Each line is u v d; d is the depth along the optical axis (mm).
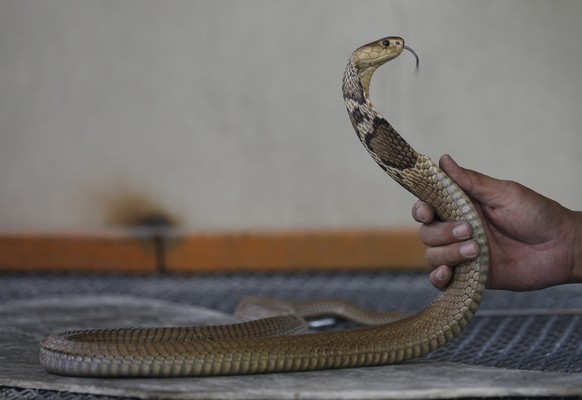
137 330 3436
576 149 8516
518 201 3512
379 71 8656
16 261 8414
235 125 8914
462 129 8617
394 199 8781
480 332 4316
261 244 8203
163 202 8977
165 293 6770
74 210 9031
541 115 8539
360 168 8812
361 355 3248
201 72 8922
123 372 3076
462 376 3061
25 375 3225
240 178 8922
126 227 8992
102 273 8352
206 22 8891
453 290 3387
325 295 6375
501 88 8562
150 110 8969
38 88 9008
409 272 8008
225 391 2830
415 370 3205
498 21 8539
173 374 3074
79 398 2959
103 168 9008
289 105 8859
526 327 4441
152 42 8930
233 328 3652
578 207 8547
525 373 3102
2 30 9000
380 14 8703
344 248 8117
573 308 5273
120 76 8969
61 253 8375
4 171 9047
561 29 8484
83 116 8992
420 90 8625
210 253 8234
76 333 3361
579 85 8492
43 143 9031
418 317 3377
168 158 8969
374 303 5855
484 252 3355
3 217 9070
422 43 8617
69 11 8969
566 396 2777
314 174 8859
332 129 8828
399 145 3295
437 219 3473
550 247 3629
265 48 8859
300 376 3096
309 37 8805
